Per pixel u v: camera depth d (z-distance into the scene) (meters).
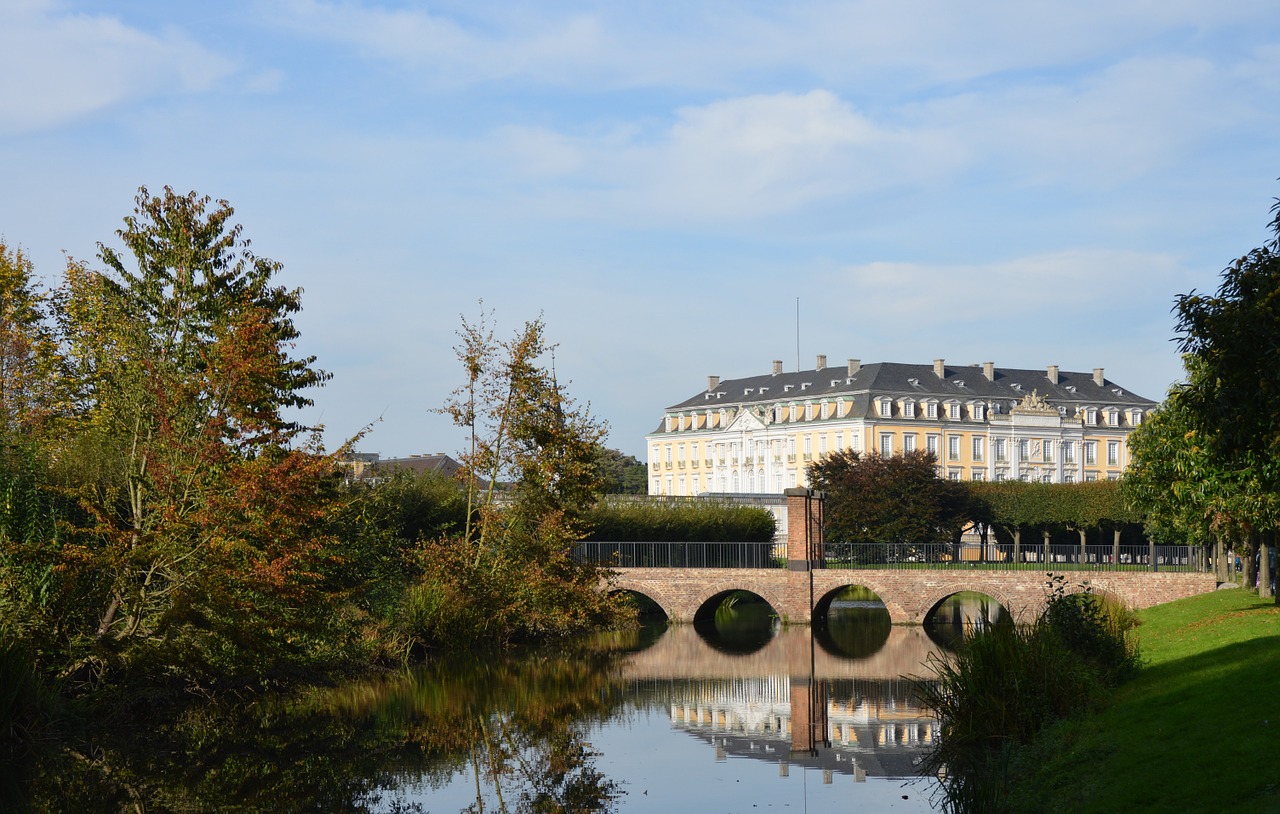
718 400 128.00
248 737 20.67
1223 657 20.50
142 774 17.75
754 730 22.86
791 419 116.94
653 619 53.38
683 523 60.03
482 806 16.39
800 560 49.56
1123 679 20.72
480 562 35.56
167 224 26.72
